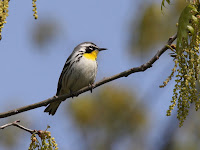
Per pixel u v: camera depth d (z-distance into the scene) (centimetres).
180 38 654
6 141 1111
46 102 900
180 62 665
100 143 1155
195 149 1053
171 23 1123
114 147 1180
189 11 650
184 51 664
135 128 1188
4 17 632
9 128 1131
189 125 1080
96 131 1188
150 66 839
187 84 646
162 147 1071
